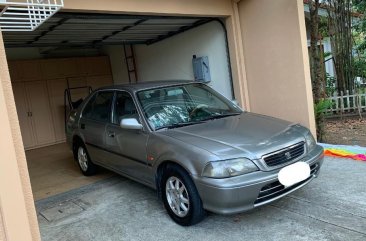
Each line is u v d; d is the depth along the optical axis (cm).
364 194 388
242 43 656
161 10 552
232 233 334
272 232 328
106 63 1045
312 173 366
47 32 629
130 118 418
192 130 384
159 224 370
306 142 370
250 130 372
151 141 386
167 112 427
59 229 385
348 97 859
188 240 330
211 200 315
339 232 314
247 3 634
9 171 146
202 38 715
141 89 454
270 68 621
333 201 378
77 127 569
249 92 667
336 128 768
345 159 516
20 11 373
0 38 147
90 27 630
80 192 502
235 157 315
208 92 491
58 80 967
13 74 895
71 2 461
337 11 891
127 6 516
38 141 941
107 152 484
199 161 322
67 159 750
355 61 945
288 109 609
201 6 601
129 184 513
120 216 401
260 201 319
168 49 809
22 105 913
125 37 779
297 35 568
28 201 155
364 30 914
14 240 147
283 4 579
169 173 361
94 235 361
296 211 364
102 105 514
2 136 144
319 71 692
